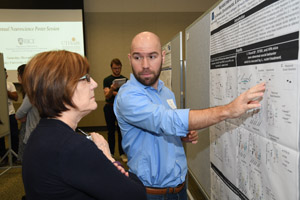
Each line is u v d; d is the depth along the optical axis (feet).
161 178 3.61
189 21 17.79
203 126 2.78
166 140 3.67
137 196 2.10
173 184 3.70
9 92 10.85
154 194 3.68
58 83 2.02
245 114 3.26
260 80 2.77
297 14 2.09
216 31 4.16
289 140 2.31
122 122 3.75
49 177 1.82
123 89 3.51
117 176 2.02
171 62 8.43
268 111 2.65
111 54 17.33
